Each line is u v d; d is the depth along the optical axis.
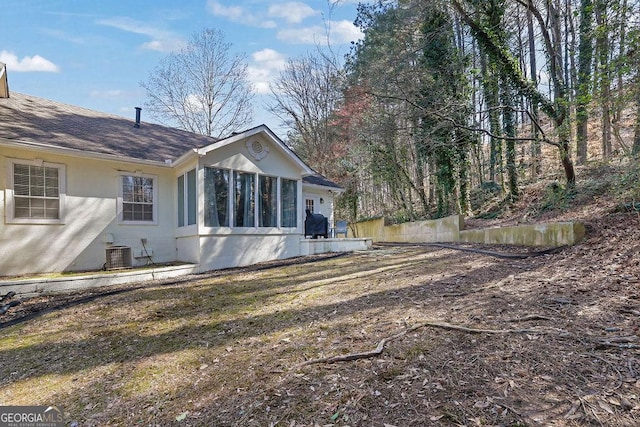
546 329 2.94
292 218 10.14
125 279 7.19
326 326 3.69
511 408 1.97
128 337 4.01
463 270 5.71
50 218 7.49
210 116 24.78
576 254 5.41
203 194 8.14
